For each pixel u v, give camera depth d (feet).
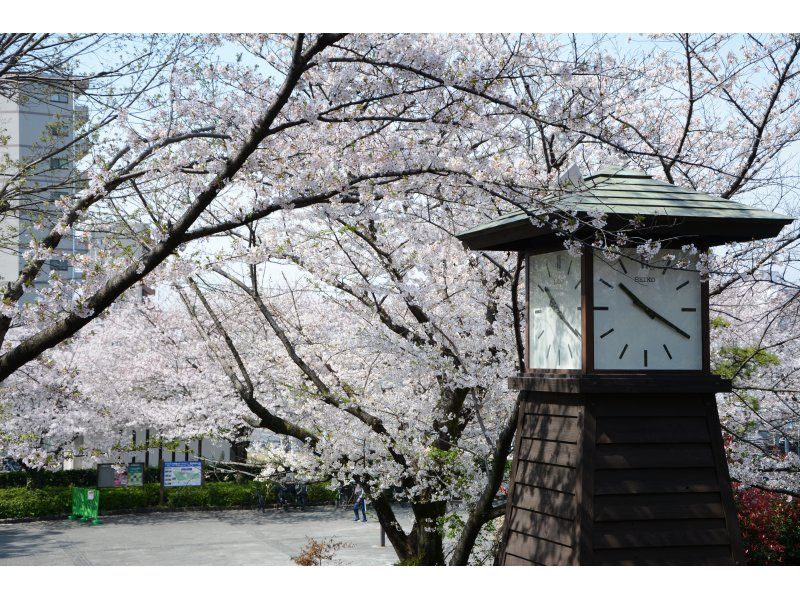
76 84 22.27
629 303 16.72
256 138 15.56
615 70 23.82
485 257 23.02
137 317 49.42
